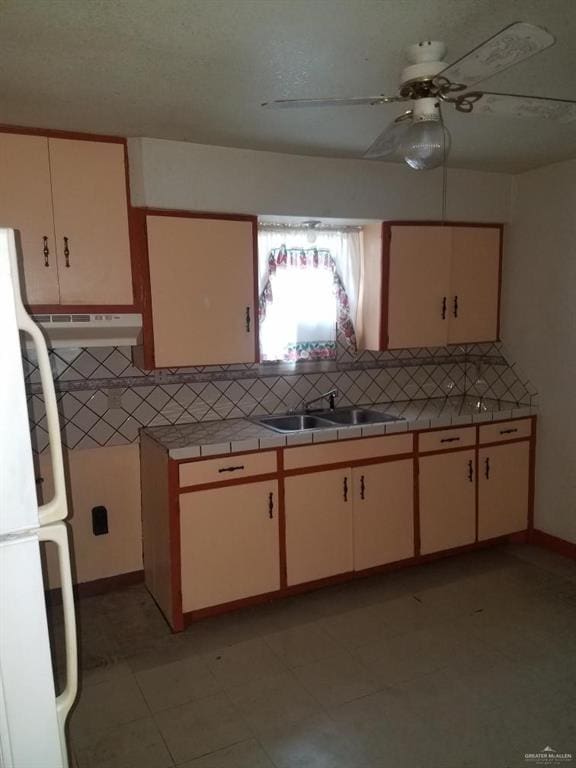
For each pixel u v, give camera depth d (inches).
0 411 40.5
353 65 70.6
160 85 76.2
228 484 103.3
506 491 133.7
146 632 102.8
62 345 105.0
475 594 114.7
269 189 111.3
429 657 94.0
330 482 112.6
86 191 98.2
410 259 129.0
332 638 100.0
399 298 129.3
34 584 42.7
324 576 114.3
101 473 116.1
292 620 106.1
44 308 97.1
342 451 113.2
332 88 77.8
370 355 140.9
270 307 126.2
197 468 100.3
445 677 88.7
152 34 61.8
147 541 116.7
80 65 69.6
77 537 115.3
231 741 76.5
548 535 135.2
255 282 114.0
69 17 57.7
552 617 105.9
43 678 43.7
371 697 84.5
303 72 72.4
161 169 101.7
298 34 62.2
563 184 124.8
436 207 129.0
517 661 92.7
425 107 61.8
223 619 106.9
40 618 43.1
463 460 126.9
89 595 117.3
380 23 60.4
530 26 45.4
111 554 119.0
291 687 87.1
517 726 78.0
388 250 126.6
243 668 92.0
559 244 127.0
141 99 81.3
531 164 126.3
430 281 131.7
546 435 134.1
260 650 96.9
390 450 118.2
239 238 111.2
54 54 66.4
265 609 110.3
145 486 115.2
